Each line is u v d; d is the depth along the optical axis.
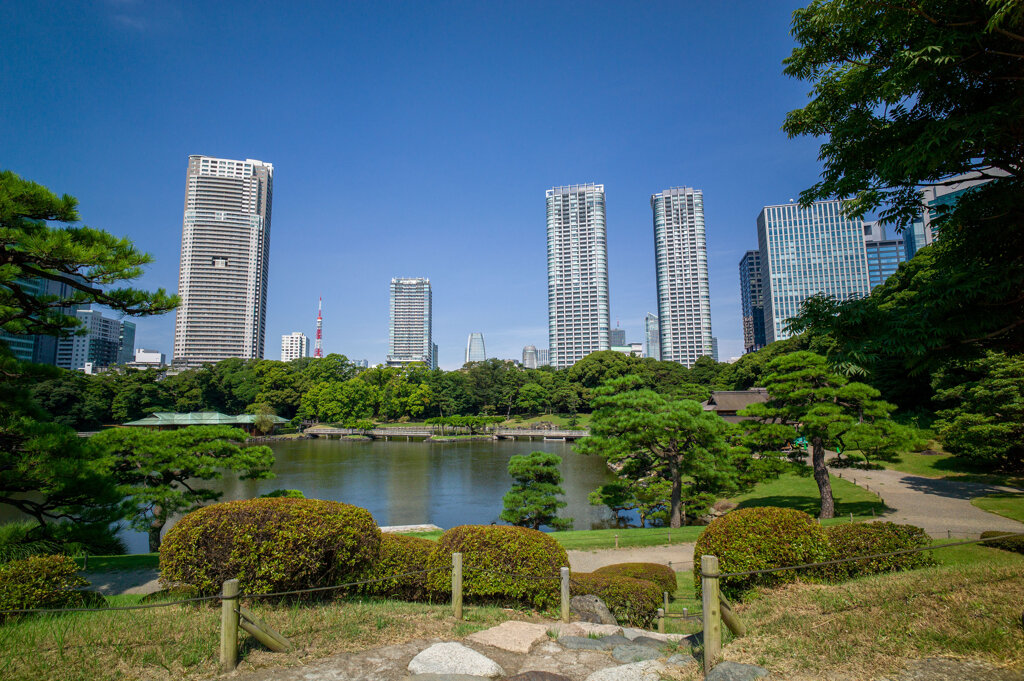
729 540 9.97
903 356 9.58
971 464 34.94
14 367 12.62
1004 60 8.37
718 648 5.55
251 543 8.26
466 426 113.44
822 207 178.38
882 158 9.40
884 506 26.41
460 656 6.20
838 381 26.17
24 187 11.98
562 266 199.25
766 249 182.38
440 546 10.10
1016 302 7.93
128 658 6.03
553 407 125.81
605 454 26.06
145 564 17.50
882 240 187.12
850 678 4.97
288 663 6.05
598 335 194.62
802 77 10.53
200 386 115.38
